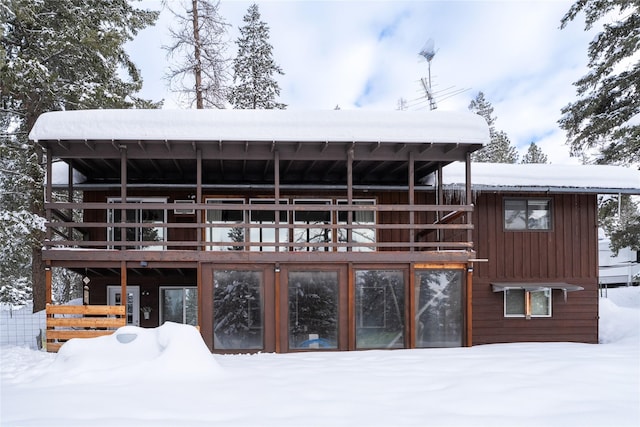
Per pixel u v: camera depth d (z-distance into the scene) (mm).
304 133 10656
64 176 13188
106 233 13328
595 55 18734
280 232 13398
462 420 5637
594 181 13633
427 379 7469
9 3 13898
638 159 18453
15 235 14711
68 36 15211
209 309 10812
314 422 5551
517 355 9461
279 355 10109
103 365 7758
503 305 13602
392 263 11102
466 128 10914
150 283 13469
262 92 28281
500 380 7289
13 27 15680
